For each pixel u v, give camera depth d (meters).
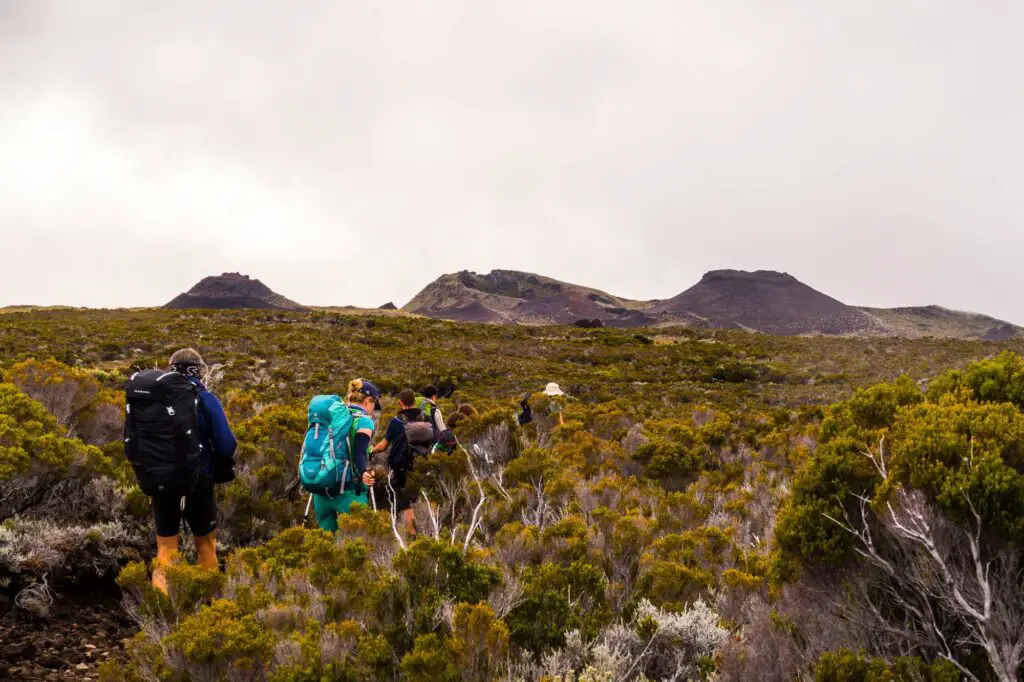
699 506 6.18
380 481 6.64
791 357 56.56
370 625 3.31
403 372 37.56
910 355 57.50
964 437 2.96
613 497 6.48
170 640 2.96
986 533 2.80
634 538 4.52
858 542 3.07
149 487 4.04
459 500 6.92
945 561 2.78
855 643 2.88
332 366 37.44
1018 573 2.73
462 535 5.46
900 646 2.80
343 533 4.39
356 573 3.79
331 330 65.50
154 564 3.81
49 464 4.96
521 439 9.20
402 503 6.36
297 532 4.58
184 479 4.08
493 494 6.45
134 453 4.05
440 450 7.46
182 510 4.32
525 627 3.27
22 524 4.67
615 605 3.89
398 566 3.51
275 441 7.27
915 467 2.94
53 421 5.77
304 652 2.95
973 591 2.72
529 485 6.58
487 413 9.28
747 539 5.72
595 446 9.63
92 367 28.70
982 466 2.80
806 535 3.17
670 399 27.58
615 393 31.95
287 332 59.97
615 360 54.34
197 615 3.18
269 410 9.85
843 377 40.44
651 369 46.75
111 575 4.80
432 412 7.53
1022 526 2.66
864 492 3.15
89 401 7.19
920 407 3.38
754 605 3.50
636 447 10.18
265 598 3.50
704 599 4.02
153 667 3.05
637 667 3.26
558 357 55.66
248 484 6.23
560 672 3.05
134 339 42.84
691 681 3.21
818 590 3.18
